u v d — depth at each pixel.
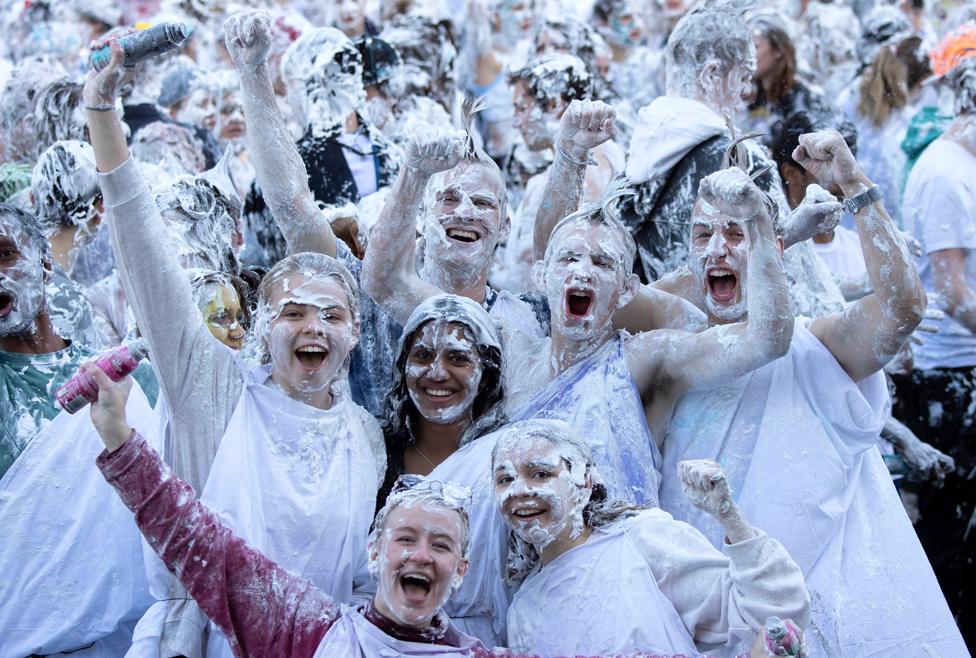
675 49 6.70
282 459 4.83
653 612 4.59
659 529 4.76
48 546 5.08
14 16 9.73
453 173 5.70
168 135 7.75
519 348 5.54
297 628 4.46
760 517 5.20
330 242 5.73
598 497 4.85
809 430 5.27
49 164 6.61
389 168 7.14
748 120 7.97
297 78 7.20
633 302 5.65
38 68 7.79
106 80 4.80
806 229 5.37
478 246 5.66
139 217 4.86
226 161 6.13
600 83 8.66
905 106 8.28
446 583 4.45
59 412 5.27
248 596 4.48
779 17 8.07
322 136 7.10
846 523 5.29
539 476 4.71
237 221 6.09
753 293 5.08
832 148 5.36
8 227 5.32
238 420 4.86
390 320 5.52
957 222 7.14
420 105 8.32
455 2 9.58
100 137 4.84
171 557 4.50
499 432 5.09
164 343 4.89
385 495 5.06
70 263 6.59
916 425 7.14
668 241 6.40
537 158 7.84
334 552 4.78
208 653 4.78
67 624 5.04
